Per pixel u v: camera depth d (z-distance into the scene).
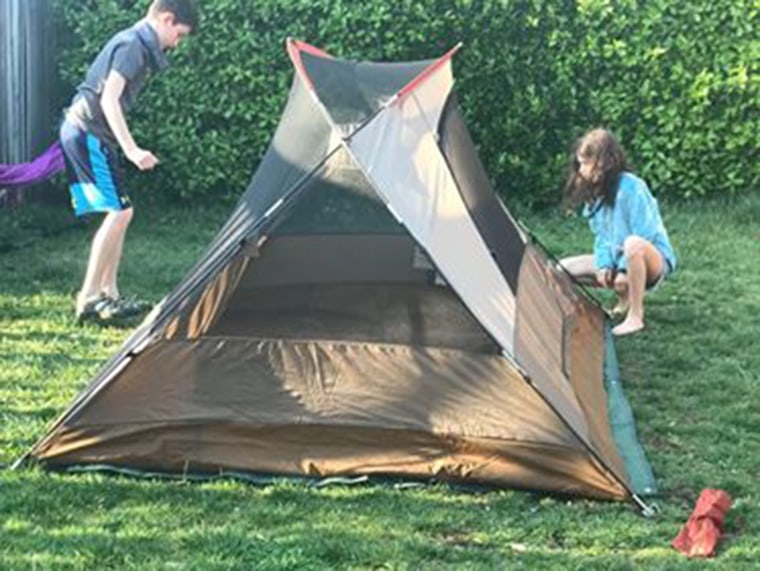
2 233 6.77
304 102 4.29
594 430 3.78
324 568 3.06
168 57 7.37
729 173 7.68
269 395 3.67
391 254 3.89
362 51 7.46
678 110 7.57
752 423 4.24
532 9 7.42
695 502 3.58
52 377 4.52
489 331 3.64
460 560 3.14
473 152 5.01
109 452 3.66
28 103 7.41
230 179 7.58
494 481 3.60
